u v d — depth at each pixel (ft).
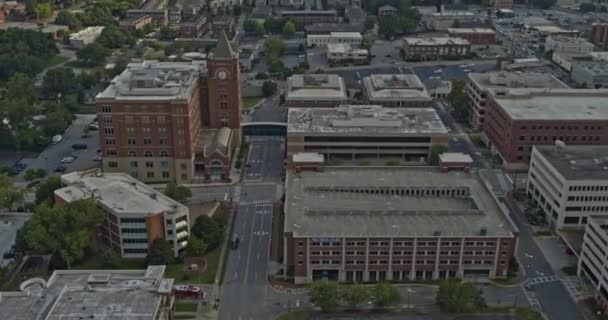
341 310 615.57
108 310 497.46
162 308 516.73
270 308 621.72
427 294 643.86
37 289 541.75
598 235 636.07
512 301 632.38
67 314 491.72
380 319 600.80
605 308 614.75
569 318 606.96
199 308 618.03
